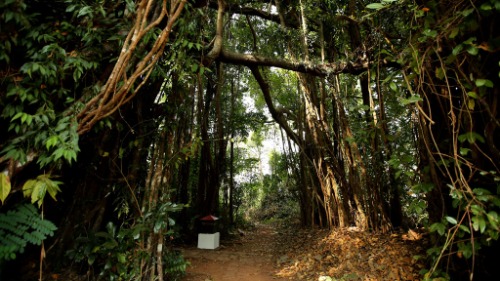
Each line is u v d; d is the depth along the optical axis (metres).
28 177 2.16
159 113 3.43
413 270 3.24
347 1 5.03
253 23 6.62
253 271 4.36
